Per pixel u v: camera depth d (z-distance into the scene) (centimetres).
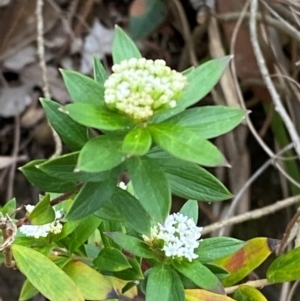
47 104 17
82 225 20
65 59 45
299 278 21
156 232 19
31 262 19
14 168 41
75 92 16
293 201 30
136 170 16
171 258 19
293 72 38
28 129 44
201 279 19
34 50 45
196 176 17
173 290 19
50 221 18
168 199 16
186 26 41
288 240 26
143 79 15
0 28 44
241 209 39
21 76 44
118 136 16
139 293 24
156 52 45
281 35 38
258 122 42
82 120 15
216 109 16
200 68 16
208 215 39
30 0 44
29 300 39
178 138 15
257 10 35
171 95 15
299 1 32
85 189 17
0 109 44
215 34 39
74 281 20
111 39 45
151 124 16
